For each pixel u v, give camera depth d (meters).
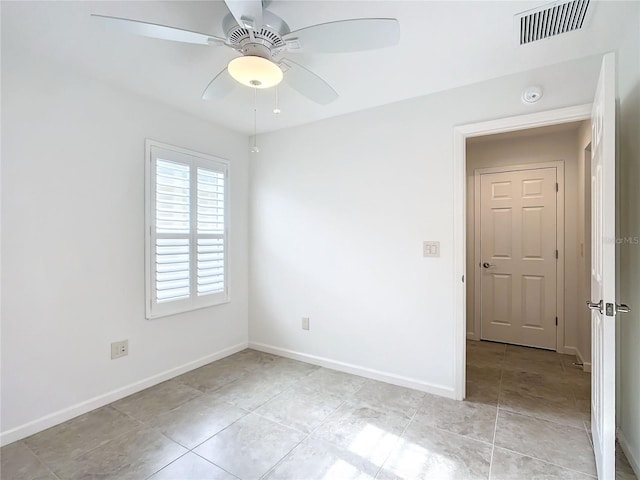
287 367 3.04
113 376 2.40
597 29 1.74
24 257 1.98
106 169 2.36
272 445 1.88
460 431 2.01
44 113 2.05
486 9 1.58
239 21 1.35
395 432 2.00
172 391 2.56
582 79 2.04
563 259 3.46
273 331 3.40
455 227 2.43
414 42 1.85
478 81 2.32
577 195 3.38
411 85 2.38
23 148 1.97
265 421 2.13
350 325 2.91
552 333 3.53
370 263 2.80
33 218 2.01
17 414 1.94
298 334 3.22
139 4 1.55
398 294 2.67
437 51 1.95
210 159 3.12
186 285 2.90
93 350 2.29
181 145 2.87
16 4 1.54
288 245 3.29
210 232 3.12
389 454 1.80
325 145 3.04
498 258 3.80
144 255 2.60
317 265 3.10
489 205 3.84
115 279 2.42
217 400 2.41
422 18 1.64
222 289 3.26
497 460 1.75
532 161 3.61
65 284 2.16
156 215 2.67
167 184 2.74
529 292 3.64
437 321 2.50
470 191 3.94
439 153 2.49
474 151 3.90
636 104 1.67
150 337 2.65
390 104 2.69
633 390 1.70
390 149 2.70
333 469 1.69
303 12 1.60
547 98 2.12
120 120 2.44
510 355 3.38
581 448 1.84
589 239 2.98
